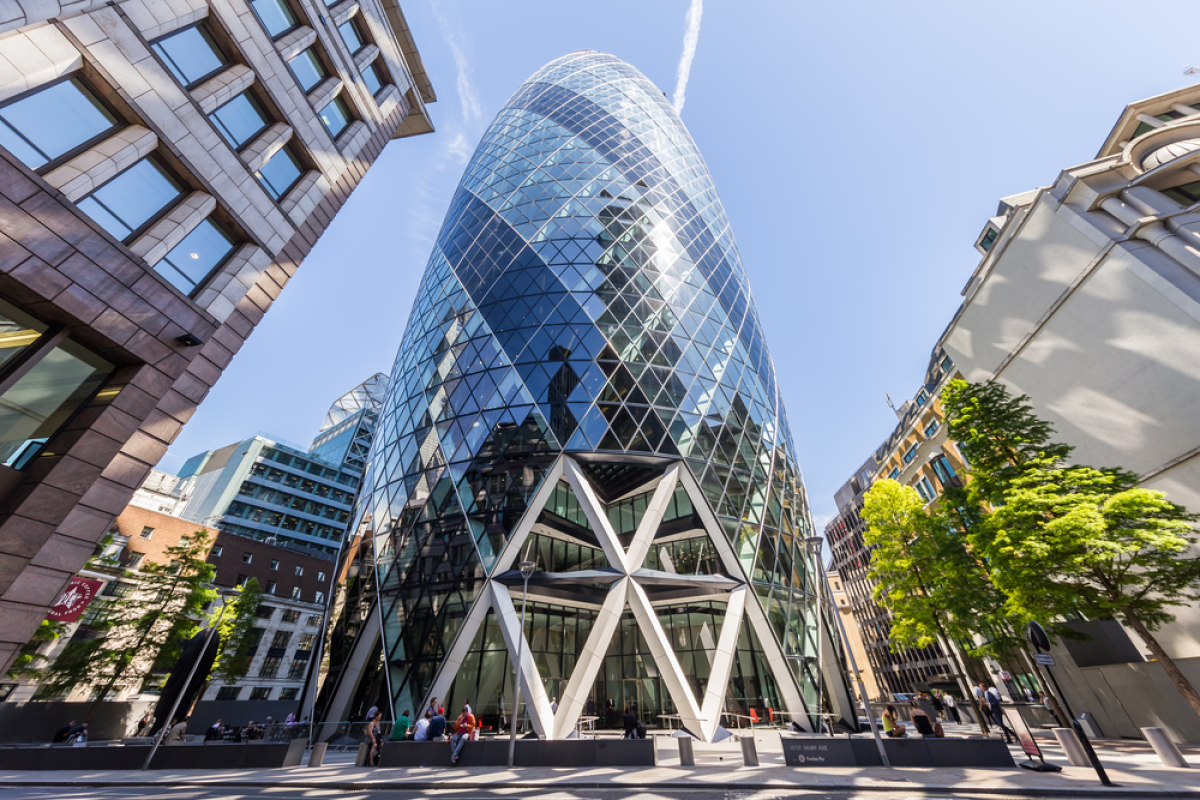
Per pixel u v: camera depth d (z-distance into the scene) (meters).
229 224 14.73
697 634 29.64
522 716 22.66
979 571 21.72
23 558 9.68
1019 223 28.45
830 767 13.57
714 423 33.03
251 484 84.56
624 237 40.62
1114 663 23.86
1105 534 16.31
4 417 10.09
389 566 29.06
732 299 44.41
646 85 76.62
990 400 21.47
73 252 10.54
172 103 12.53
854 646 86.56
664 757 17.11
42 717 28.50
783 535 32.59
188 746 16.84
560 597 27.61
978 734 21.45
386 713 24.02
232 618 39.34
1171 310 21.02
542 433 29.45
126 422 11.68
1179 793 9.73
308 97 17.44
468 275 40.62
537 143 52.91
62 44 10.23
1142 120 28.14
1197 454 20.41
